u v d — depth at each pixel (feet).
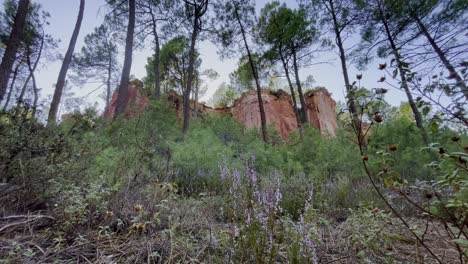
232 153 14.47
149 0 39.78
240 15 43.09
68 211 5.49
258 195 4.50
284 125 67.46
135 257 4.91
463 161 3.36
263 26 43.37
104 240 5.50
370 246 5.49
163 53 45.14
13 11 40.68
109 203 6.68
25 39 46.29
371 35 33.40
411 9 29.45
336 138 19.15
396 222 7.34
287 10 40.81
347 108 4.41
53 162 7.44
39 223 6.00
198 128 18.93
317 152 19.02
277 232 5.10
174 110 18.25
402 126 14.62
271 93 73.92
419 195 6.01
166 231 5.34
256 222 4.24
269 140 30.81
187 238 5.49
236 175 5.23
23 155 7.02
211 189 11.51
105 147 10.87
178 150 13.64
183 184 11.65
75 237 5.43
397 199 9.21
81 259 4.80
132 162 10.01
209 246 5.12
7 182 6.59
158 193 7.74
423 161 11.59
